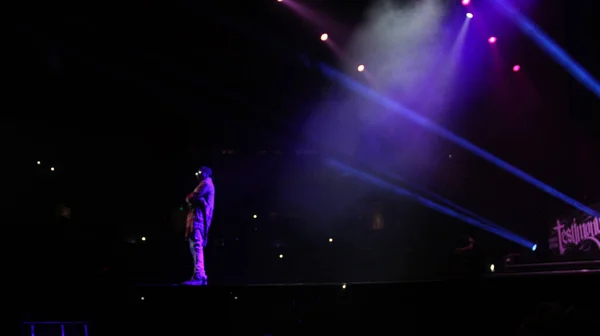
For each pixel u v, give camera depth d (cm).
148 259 1236
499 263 1368
